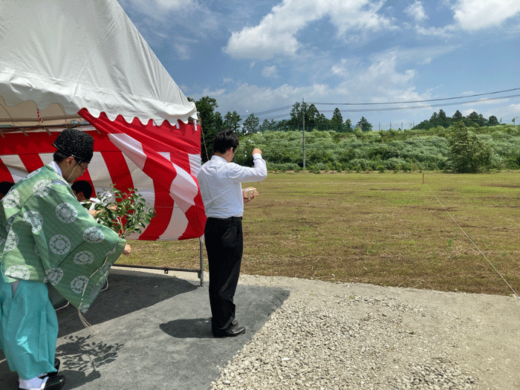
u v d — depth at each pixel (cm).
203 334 333
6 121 500
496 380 262
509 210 1250
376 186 2366
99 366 278
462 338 328
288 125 11762
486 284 496
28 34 287
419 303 418
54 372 247
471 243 761
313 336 331
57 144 234
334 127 11325
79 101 320
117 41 363
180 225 485
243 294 437
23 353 221
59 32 311
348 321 365
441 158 6031
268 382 259
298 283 497
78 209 228
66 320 365
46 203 224
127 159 468
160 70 416
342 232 907
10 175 523
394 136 8700
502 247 723
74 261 232
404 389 251
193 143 462
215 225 312
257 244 775
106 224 289
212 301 321
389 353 301
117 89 366
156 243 793
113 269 561
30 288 224
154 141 404
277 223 1046
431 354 299
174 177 414
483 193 1817
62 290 231
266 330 343
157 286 472
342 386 255
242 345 312
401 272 559
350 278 530
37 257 227
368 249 714
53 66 305
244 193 341
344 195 1816
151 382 257
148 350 303
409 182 2698
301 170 5203
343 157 6638
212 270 320
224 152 324
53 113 482
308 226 995
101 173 489
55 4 307
